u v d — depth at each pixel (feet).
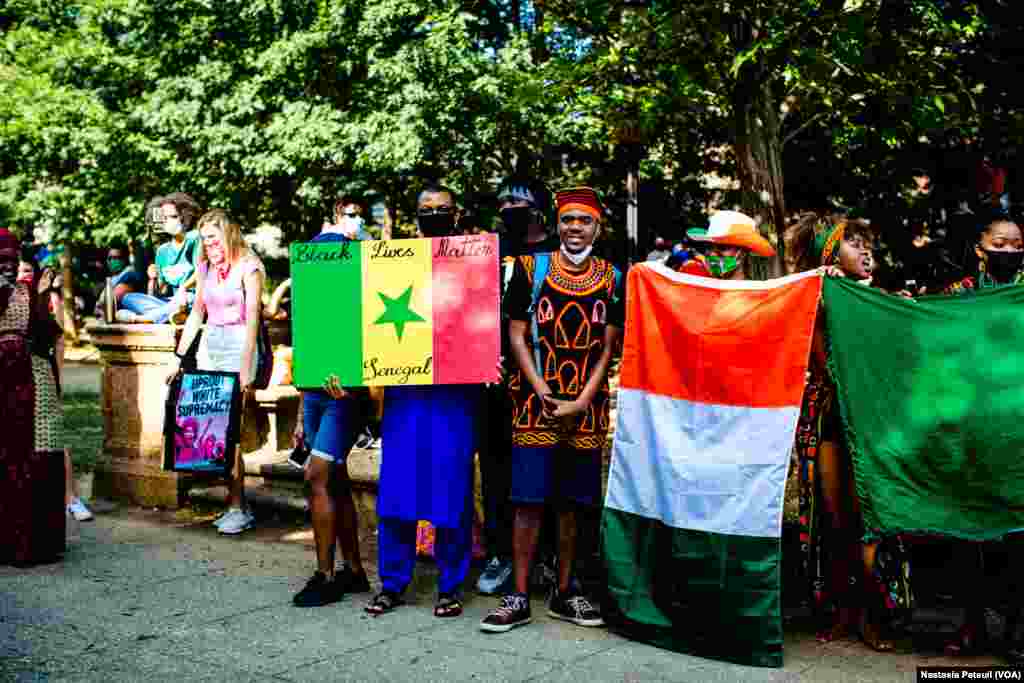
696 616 13.08
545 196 16.62
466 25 37.68
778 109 25.31
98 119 45.62
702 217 44.09
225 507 21.88
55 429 17.56
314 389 15.56
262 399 23.36
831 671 12.47
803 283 13.10
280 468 20.90
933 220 30.53
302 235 48.96
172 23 44.09
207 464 19.74
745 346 13.24
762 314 13.21
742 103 20.52
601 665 12.68
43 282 17.75
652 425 13.93
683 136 35.86
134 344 22.03
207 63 42.91
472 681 12.09
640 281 14.24
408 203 42.83
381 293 14.99
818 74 19.84
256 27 42.60
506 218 16.49
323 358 15.02
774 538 12.71
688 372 13.62
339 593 15.57
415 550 15.84
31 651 13.05
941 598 15.58
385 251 15.05
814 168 33.22
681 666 12.65
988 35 24.91
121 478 22.52
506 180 16.61
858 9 18.40
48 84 47.16
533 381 14.15
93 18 47.34
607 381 14.57
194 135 42.32
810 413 14.01
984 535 12.68
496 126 37.17
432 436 14.83
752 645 12.67
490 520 16.31
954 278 15.72
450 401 14.92
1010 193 26.68
